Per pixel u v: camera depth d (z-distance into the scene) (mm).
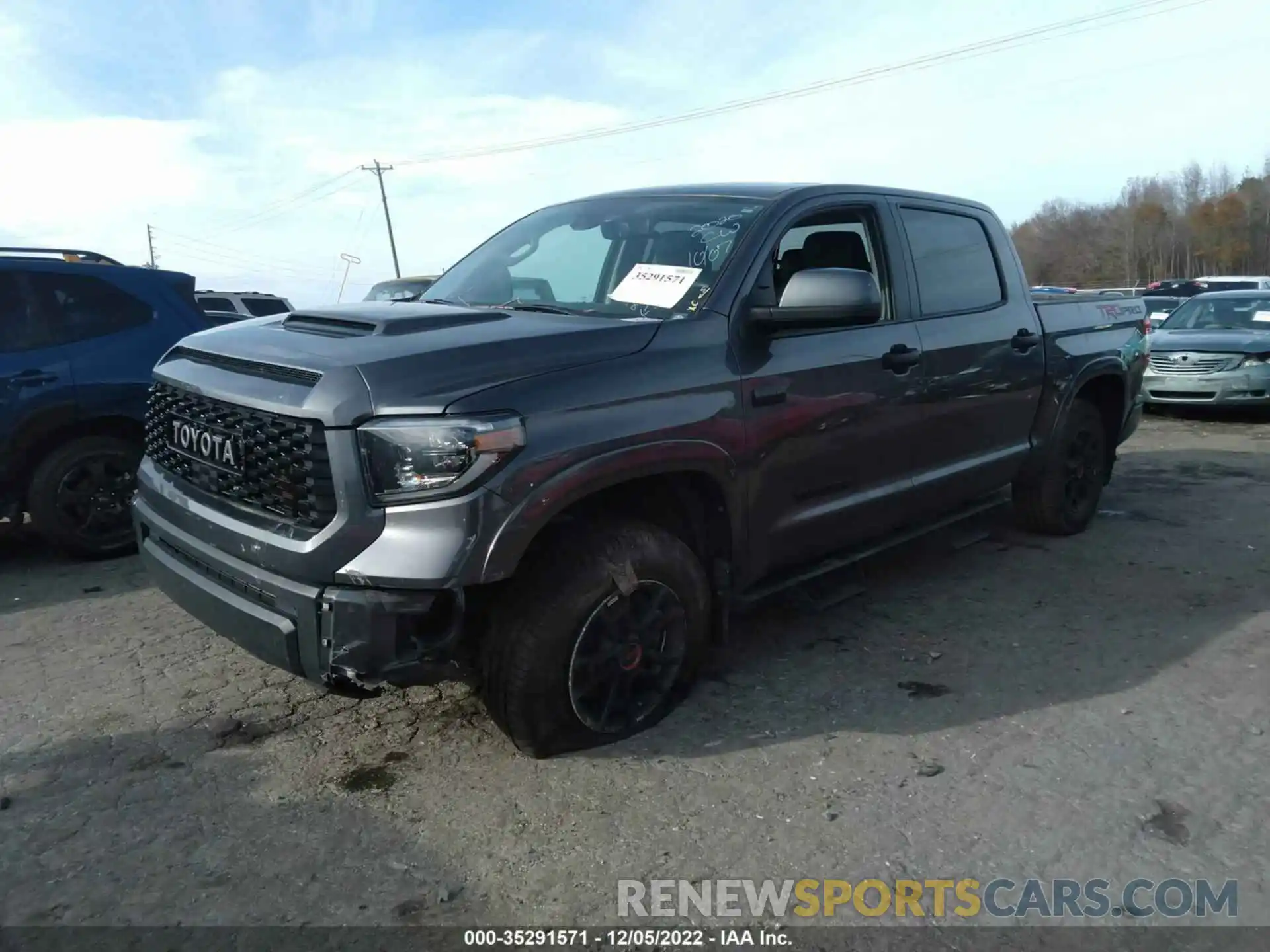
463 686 3820
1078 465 5781
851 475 3992
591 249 4000
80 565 5578
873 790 3074
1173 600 4773
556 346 3062
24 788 3094
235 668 4023
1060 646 4219
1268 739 3396
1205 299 12297
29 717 3588
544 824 2883
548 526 3092
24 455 5371
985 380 4695
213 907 2523
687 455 3227
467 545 2703
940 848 2777
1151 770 3195
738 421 3418
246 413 3020
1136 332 6113
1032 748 3342
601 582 3057
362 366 2801
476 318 3307
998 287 4980
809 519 3836
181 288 6070
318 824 2889
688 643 3430
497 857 2734
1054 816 2936
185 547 3209
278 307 16062
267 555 2873
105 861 2715
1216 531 6020
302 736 3436
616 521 3193
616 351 3158
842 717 3555
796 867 2693
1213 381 10516
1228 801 3012
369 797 3037
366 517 2721
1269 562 5379
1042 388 5203
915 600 4793
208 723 3531
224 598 3029
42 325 5438
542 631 2998
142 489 3637
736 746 3340
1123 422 6047
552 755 3227
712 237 3732
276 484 2916
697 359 3326
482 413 2768
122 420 5668
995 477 5020
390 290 13766
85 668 4027
